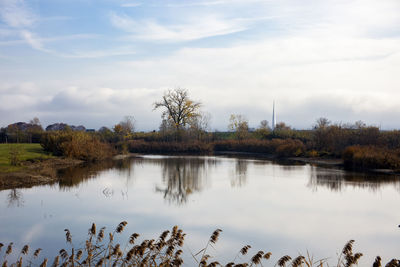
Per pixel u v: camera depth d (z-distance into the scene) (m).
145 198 17.39
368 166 29.94
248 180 23.77
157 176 25.80
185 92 62.53
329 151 40.78
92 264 7.83
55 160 33.81
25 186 20.42
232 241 10.88
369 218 13.64
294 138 56.16
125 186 21.02
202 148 56.12
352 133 40.06
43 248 9.95
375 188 20.22
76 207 15.19
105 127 70.44
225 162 38.16
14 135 52.59
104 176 25.44
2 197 17.19
